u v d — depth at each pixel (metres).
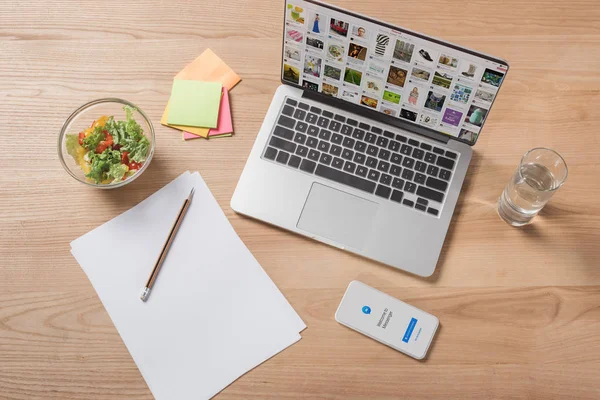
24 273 0.89
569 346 0.86
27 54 0.98
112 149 0.91
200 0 1.01
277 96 0.94
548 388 0.85
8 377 0.85
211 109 0.95
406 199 0.90
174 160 0.94
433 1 1.00
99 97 0.97
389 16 0.99
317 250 0.90
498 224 0.91
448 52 0.79
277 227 0.91
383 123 0.92
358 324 0.86
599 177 0.92
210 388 0.85
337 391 0.85
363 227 0.89
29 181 0.92
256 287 0.89
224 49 0.99
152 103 0.96
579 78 0.96
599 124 0.94
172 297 0.88
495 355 0.86
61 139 0.90
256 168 0.92
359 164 0.91
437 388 0.85
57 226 0.91
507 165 0.93
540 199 0.85
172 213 0.91
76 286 0.88
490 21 0.98
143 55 0.98
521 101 0.95
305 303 0.88
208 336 0.87
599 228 0.90
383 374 0.86
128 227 0.91
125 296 0.88
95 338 0.86
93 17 1.00
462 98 0.84
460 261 0.89
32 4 1.00
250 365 0.86
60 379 0.85
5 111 0.95
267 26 1.00
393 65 0.84
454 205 0.90
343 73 0.88
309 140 0.92
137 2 1.00
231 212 0.92
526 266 0.89
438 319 0.87
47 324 0.87
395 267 0.89
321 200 0.90
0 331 0.87
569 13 0.98
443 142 0.92
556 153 0.88
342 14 0.80
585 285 0.88
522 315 0.87
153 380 0.85
